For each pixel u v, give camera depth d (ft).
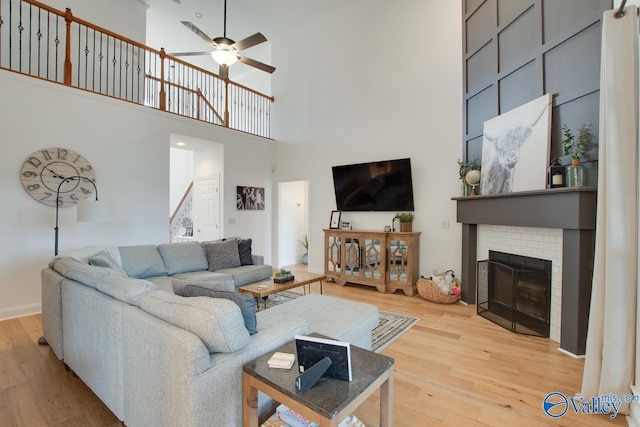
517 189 10.13
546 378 7.34
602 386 6.14
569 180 8.38
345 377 4.00
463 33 13.69
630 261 5.91
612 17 6.11
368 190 16.88
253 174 20.63
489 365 7.95
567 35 8.86
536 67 9.91
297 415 4.34
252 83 27.30
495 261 11.72
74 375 7.34
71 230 12.80
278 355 4.60
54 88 12.25
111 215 10.19
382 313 11.94
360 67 17.54
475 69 13.01
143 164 14.97
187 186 27.22
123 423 5.68
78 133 12.91
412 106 15.57
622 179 5.97
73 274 7.20
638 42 5.85
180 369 4.01
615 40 6.05
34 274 11.84
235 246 14.53
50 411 6.02
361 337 7.57
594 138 8.25
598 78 8.10
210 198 19.79
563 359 8.27
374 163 16.53
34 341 9.21
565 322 8.66
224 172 18.88
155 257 12.34
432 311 12.20
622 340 5.97
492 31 11.94
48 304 8.04
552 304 9.53
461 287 13.50
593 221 8.10
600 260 6.32
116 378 5.40
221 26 20.21
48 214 12.16
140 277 11.73
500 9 11.51
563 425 5.79
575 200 8.11
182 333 4.22
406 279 14.58
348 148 18.02
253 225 20.70
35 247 11.85
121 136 14.23
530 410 6.18
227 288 5.99
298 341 4.28
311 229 19.72
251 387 4.30
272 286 11.25
